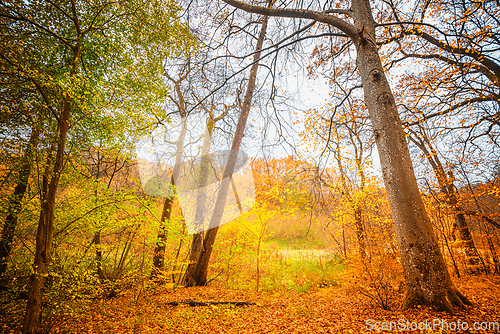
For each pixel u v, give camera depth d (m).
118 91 5.44
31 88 4.34
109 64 5.61
